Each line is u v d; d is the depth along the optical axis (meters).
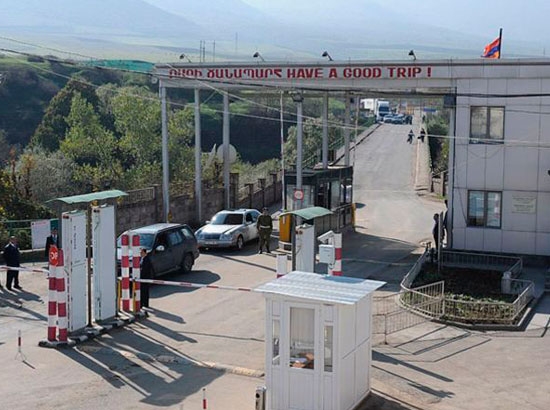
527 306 22.48
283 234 18.66
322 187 34.62
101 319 19.52
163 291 24.27
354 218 39.06
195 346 18.17
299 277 14.88
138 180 62.84
